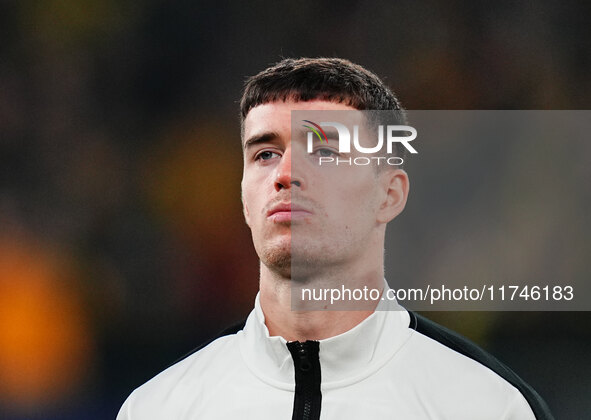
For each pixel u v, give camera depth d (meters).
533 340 23.28
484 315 23.19
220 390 7.78
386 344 7.72
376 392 7.45
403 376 7.54
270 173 7.63
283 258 7.54
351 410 7.38
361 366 7.57
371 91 7.87
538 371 22.41
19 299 25.06
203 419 7.60
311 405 7.46
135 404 8.02
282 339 7.63
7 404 22.92
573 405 21.70
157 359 24.38
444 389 7.46
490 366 7.77
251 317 8.23
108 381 23.78
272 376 7.71
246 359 7.94
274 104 7.68
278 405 7.53
